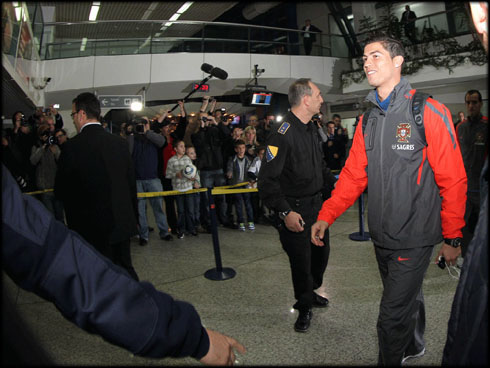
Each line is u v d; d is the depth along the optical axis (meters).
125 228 2.57
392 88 1.67
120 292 0.68
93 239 2.49
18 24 6.34
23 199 0.67
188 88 10.94
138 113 9.24
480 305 0.71
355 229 5.19
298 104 2.37
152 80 10.39
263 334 2.36
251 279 3.37
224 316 2.63
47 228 0.67
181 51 10.73
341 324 2.45
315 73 11.77
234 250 4.45
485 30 0.74
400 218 1.62
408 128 1.60
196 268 3.77
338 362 2.02
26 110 8.71
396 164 1.63
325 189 2.71
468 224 3.23
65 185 2.48
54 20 11.99
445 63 9.70
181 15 13.45
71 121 10.87
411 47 10.27
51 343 2.29
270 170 2.29
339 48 12.11
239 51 11.24
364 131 1.74
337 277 3.31
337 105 13.09
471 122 3.29
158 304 0.71
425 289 2.92
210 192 3.51
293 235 2.38
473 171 3.24
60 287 0.65
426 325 2.35
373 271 3.42
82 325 0.66
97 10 12.52
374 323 2.44
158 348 0.69
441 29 9.88
